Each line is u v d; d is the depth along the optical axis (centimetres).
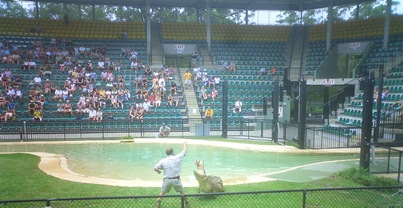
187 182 1127
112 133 2236
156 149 1770
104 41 3525
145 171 1334
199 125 2211
